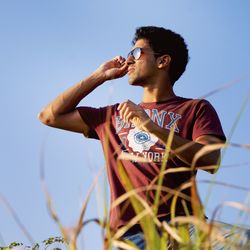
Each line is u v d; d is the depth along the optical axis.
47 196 1.93
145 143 3.93
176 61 4.56
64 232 1.93
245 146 1.94
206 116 4.05
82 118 4.50
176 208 3.62
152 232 2.00
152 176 3.78
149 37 4.56
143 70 4.45
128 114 3.69
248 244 1.86
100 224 1.98
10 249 2.40
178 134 4.04
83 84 4.60
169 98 4.33
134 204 2.10
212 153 3.73
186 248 1.92
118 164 2.27
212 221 1.83
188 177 3.79
